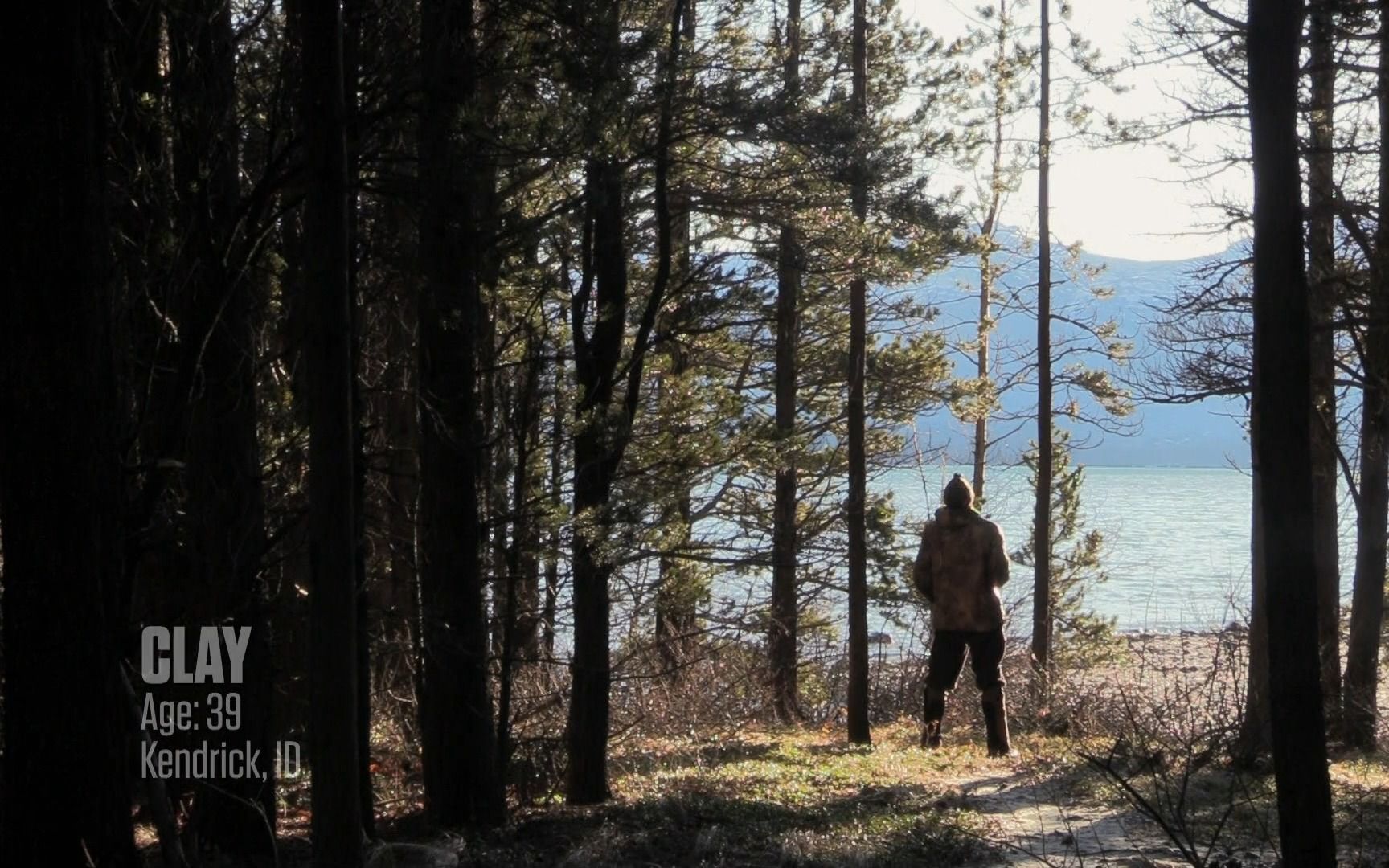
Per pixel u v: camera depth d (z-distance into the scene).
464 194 8.80
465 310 8.98
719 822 9.16
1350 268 13.66
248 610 7.83
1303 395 5.60
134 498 7.47
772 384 20.73
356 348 8.46
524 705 11.70
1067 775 11.05
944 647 14.05
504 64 8.46
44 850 5.16
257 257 7.61
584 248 10.11
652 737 14.77
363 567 8.41
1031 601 24.06
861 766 12.45
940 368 21.30
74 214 5.18
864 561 15.44
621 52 8.43
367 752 8.38
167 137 7.46
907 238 11.26
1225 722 11.52
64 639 5.19
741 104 9.19
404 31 8.44
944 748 14.29
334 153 5.70
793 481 18.70
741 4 10.42
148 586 8.56
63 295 5.16
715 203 10.27
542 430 11.70
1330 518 15.65
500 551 10.09
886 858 7.98
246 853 7.79
